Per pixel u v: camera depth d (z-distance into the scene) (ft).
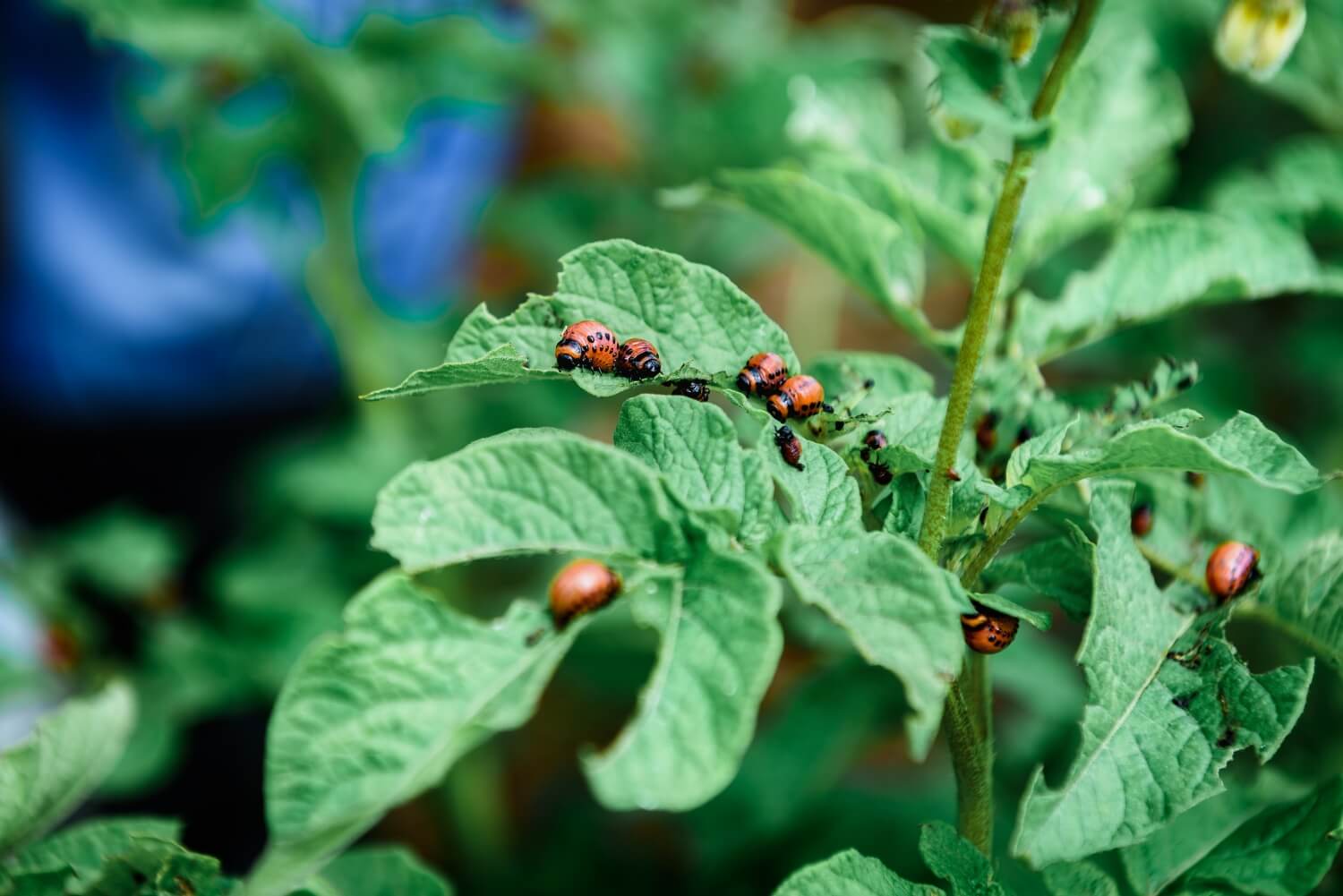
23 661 2.46
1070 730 2.10
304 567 2.71
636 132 3.25
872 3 4.43
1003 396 1.51
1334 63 1.88
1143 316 1.57
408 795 1.20
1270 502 1.62
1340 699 1.78
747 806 2.10
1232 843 1.41
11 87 3.00
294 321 3.35
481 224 3.40
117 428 3.38
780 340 1.39
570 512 1.26
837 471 1.34
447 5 2.68
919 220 1.63
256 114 2.52
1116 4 1.75
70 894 1.37
